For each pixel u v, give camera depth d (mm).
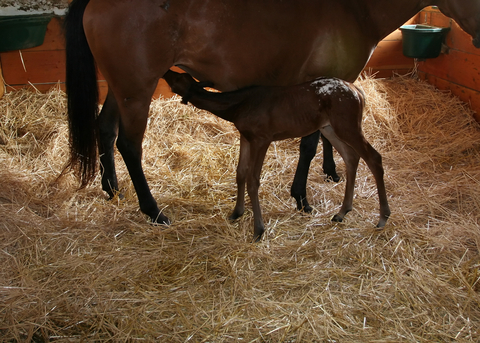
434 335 1818
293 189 2709
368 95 4051
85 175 2619
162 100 4043
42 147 3377
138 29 2178
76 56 2404
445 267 2221
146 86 2322
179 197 2885
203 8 2234
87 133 2527
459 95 4070
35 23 3654
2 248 2324
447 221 2609
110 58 2242
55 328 1861
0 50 3635
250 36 2350
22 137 3451
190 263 2258
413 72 4578
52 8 3936
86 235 2477
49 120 3639
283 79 2578
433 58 4320
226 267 2209
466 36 3871
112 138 2834
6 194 2754
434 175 3160
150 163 3395
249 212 2713
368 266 2203
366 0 2633
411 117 3912
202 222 2584
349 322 1883
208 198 2900
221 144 3691
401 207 2738
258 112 2271
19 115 3613
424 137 3701
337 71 2645
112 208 2770
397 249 2328
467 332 1827
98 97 2553
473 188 2902
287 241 2416
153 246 2412
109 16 2168
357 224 2566
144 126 2445
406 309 1953
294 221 2627
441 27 4242
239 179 2541
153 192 2975
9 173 2975
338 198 2871
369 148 2338
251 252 2307
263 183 3061
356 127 2299
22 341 1794
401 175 3174
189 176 3168
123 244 2430
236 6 2283
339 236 2443
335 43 2541
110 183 2898
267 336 1826
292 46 2459
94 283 2098
